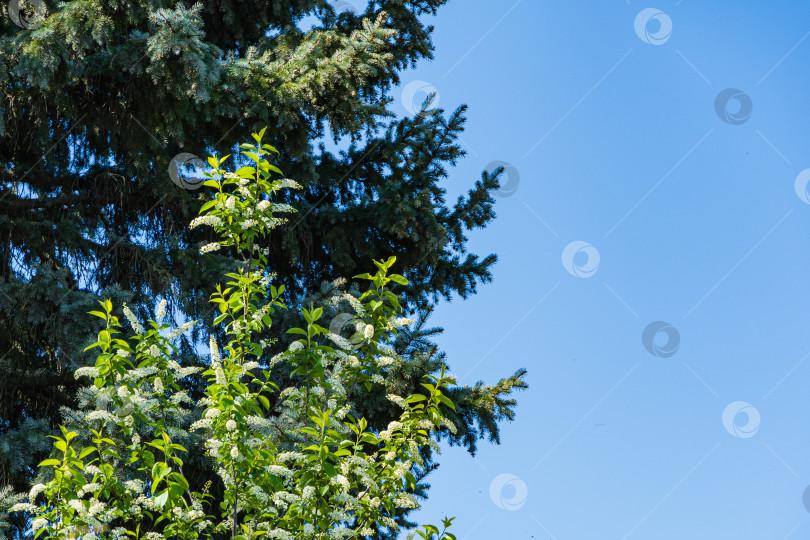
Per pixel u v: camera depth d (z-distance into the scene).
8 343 8.22
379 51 8.08
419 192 8.35
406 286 8.95
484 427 7.54
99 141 8.62
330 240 8.65
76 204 8.80
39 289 7.12
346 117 7.55
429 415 4.68
